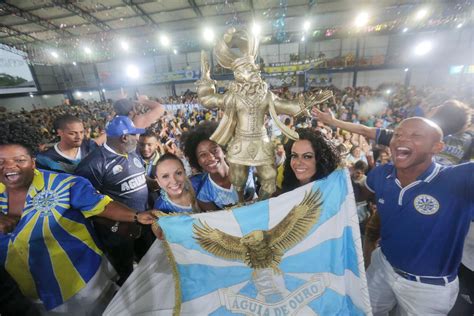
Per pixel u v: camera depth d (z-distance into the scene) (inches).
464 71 634.8
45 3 511.8
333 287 59.8
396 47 705.0
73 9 538.9
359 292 57.3
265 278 60.1
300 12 570.9
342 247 59.0
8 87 812.0
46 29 629.3
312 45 768.9
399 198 65.2
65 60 756.0
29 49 723.4
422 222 62.7
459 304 94.1
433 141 56.9
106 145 96.0
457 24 557.3
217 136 59.1
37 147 60.9
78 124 107.0
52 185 63.1
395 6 530.9
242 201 66.5
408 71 698.2
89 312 70.8
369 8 544.1
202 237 58.4
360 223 127.4
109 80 847.1
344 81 824.3
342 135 191.3
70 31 647.1
